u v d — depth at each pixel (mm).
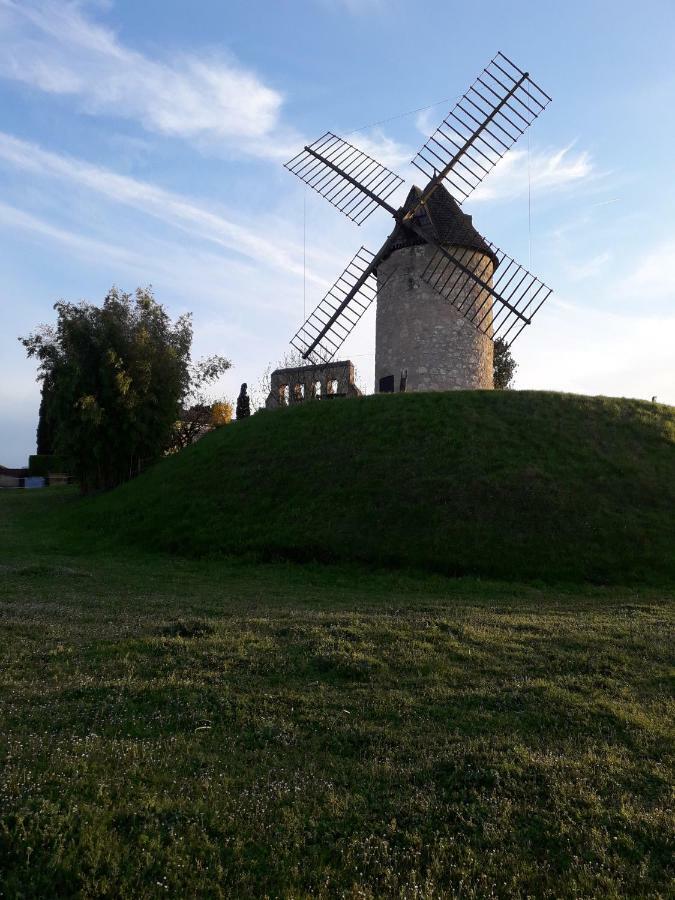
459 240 29141
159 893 4234
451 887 4438
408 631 10367
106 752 5914
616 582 15969
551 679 8445
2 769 5402
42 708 6879
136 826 4816
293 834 4926
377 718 7152
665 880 4574
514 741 6609
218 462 24141
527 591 15297
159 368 33719
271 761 6062
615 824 5188
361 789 5637
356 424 23859
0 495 40344
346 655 8938
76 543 21484
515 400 24219
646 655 9508
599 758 6266
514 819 5242
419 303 29484
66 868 4312
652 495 19125
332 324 29953
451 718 7191
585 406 23891
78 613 11531
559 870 4684
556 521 17953
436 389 29109
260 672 8375
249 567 17422
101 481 34000
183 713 6961
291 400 41406
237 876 4434
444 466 20406
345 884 4445
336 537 18109
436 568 16750
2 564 17438
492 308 27844
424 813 5289
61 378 32750
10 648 9000
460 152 29562
